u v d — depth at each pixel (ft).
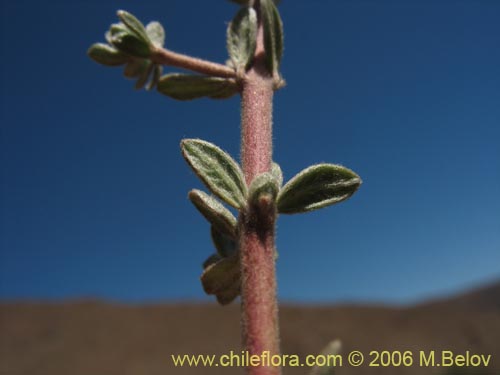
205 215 0.19
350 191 0.19
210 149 0.18
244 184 0.18
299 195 0.18
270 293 0.17
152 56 0.24
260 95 0.21
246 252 0.17
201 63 0.23
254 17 0.22
